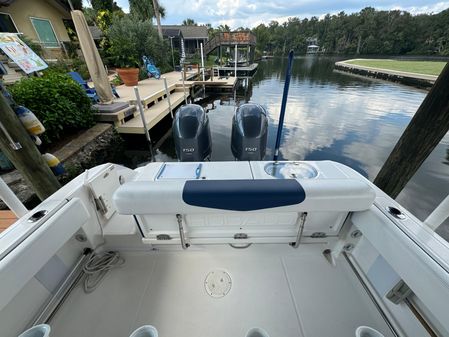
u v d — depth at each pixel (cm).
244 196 82
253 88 999
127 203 83
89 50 390
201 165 111
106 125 370
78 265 103
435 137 130
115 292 100
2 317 71
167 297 99
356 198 84
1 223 175
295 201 84
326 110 622
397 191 156
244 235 108
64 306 94
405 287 79
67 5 870
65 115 309
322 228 106
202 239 109
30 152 170
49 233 78
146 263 113
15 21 729
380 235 82
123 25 893
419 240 72
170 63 1166
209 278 106
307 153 380
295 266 110
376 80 1197
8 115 155
